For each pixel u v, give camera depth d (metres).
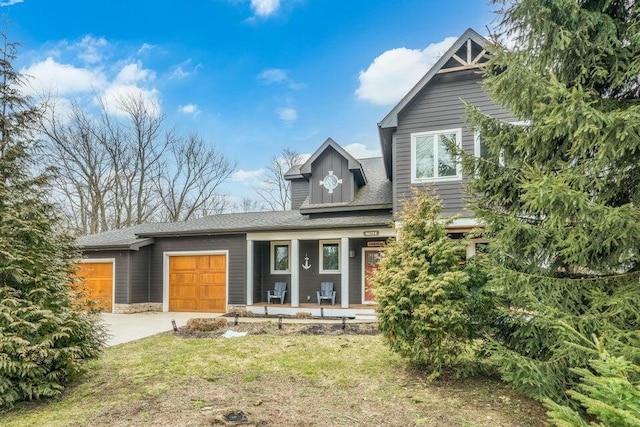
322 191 13.92
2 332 4.48
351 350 7.11
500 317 5.11
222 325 9.87
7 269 4.75
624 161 4.19
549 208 4.20
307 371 5.80
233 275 13.57
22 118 5.47
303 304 13.24
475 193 5.82
